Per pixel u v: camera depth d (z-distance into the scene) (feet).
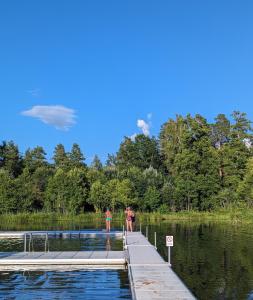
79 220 224.74
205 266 71.31
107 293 51.08
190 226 171.22
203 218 235.40
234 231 143.84
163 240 113.70
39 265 70.74
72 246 95.81
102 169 309.22
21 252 81.76
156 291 47.21
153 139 371.15
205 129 298.15
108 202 256.11
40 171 283.38
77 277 60.75
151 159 361.71
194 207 272.51
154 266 63.67
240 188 244.63
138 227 164.45
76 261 71.36
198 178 274.77
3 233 120.57
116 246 95.30
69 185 251.19
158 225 178.40
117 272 64.85
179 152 298.15
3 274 63.16
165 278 54.49
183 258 80.18
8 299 48.32
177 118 346.13
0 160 316.40
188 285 57.00
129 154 362.53
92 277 60.75
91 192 255.70
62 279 59.26
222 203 272.10
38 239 113.70
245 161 296.30
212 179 279.28
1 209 242.17
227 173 293.84
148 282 52.03
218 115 337.11
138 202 258.78
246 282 58.59
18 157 323.78
